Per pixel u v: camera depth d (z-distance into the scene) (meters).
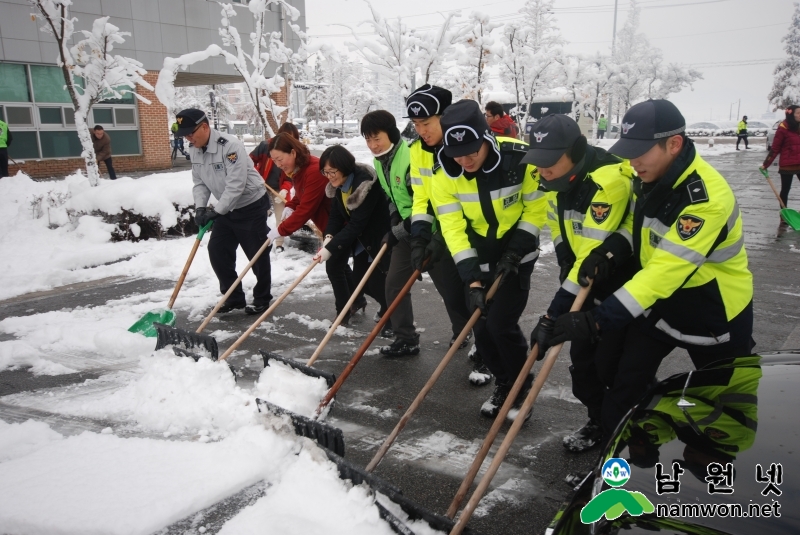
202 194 5.15
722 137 40.25
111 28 9.38
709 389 2.04
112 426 3.37
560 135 2.46
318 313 5.52
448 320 5.26
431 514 2.18
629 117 2.20
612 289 2.71
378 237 4.53
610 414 2.59
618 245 2.45
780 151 8.98
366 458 3.06
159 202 8.12
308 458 2.70
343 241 4.26
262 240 5.37
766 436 1.71
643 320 2.47
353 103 41.06
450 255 3.55
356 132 38.66
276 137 4.77
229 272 5.44
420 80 11.91
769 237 8.09
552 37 18.83
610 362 2.68
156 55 17.83
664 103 2.16
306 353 4.54
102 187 8.45
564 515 1.83
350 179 4.32
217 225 5.33
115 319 5.27
